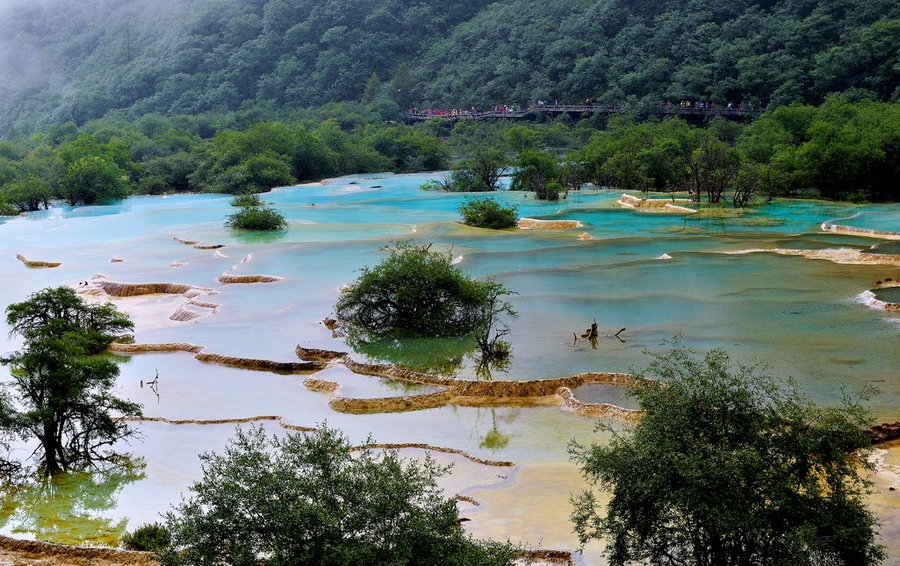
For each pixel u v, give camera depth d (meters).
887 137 70.31
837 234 52.16
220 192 96.94
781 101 118.69
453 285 32.78
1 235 60.97
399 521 12.58
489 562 12.59
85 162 87.94
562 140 125.31
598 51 150.88
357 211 71.62
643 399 14.24
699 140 89.94
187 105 178.62
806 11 138.25
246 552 12.41
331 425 24.11
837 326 30.48
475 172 93.25
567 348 29.34
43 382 22.05
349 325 33.62
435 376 27.12
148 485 20.28
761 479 12.70
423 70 174.75
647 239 52.47
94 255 51.12
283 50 191.12
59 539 17.23
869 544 13.51
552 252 48.31
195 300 38.38
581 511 14.61
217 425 24.41
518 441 22.34
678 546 13.30
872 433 20.22
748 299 35.28
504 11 181.75
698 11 151.38
